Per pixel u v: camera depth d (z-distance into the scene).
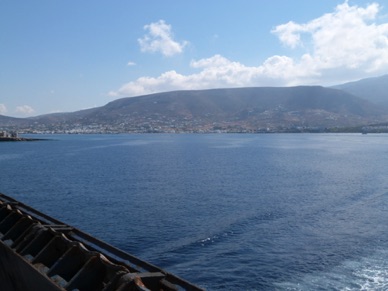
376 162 100.81
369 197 50.06
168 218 37.72
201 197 49.88
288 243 29.58
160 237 31.06
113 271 7.27
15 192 54.94
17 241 10.18
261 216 38.66
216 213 40.16
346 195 51.69
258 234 32.06
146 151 149.38
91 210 41.69
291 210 41.84
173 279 6.93
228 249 28.05
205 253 27.20
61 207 43.56
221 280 22.56
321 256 26.48
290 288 21.30
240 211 41.12
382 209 42.47
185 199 48.38
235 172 79.31
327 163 98.88
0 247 10.58
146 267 7.59
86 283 7.51
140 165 94.62
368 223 35.94
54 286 7.52
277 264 24.98
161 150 155.25
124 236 31.33
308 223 36.09
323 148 163.50
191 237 31.06
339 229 33.78
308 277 22.78
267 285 21.78
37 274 8.30
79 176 73.38
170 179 68.31
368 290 21.00
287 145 189.38
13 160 112.00
